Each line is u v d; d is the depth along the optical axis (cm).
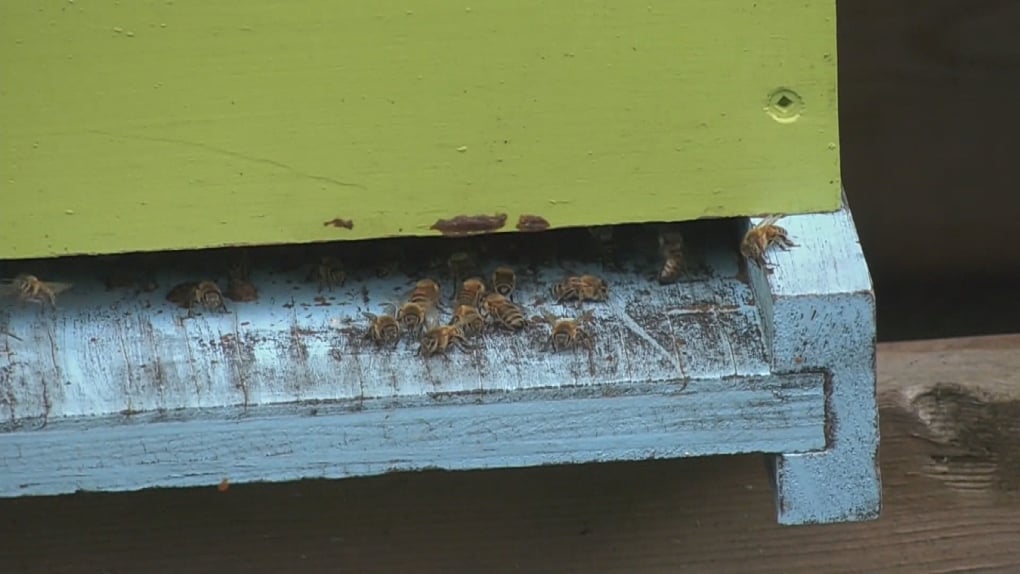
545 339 81
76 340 82
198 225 82
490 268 84
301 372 81
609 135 81
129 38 80
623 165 81
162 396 81
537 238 85
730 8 80
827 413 80
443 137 81
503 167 81
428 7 80
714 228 84
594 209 81
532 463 81
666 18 80
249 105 80
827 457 81
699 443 81
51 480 81
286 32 80
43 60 80
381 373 81
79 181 81
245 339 82
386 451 81
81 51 80
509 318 81
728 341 81
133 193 81
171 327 82
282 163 81
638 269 83
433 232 82
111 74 80
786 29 80
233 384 81
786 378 80
